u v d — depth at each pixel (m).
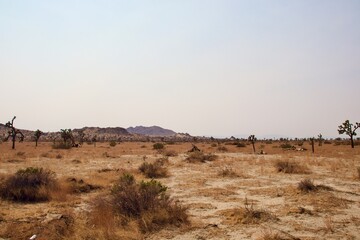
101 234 7.77
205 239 7.82
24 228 8.42
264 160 30.14
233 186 15.84
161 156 38.69
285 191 13.84
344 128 53.34
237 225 8.88
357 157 32.59
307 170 21.81
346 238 7.76
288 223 9.02
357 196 12.84
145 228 8.47
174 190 14.93
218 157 35.16
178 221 9.06
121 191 10.34
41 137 149.50
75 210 10.76
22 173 13.67
